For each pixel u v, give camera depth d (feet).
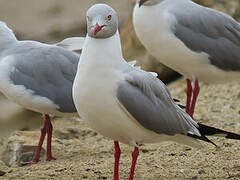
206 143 41.70
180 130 33.19
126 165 38.09
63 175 36.58
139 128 32.07
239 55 45.68
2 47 41.37
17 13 105.40
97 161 39.83
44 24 100.32
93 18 30.78
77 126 51.65
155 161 38.68
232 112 50.31
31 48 41.24
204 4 67.77
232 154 39.01
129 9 96.12
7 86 40.27
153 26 44.04
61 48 41.78
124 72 31.30
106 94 30.53
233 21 46.37
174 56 44.75
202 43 44.52
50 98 40.37
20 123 64.13
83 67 30.71
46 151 43.39
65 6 104.58
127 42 67.21
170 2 44.52
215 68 45.47
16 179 36.17
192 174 35.47
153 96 32.01
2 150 47.37
